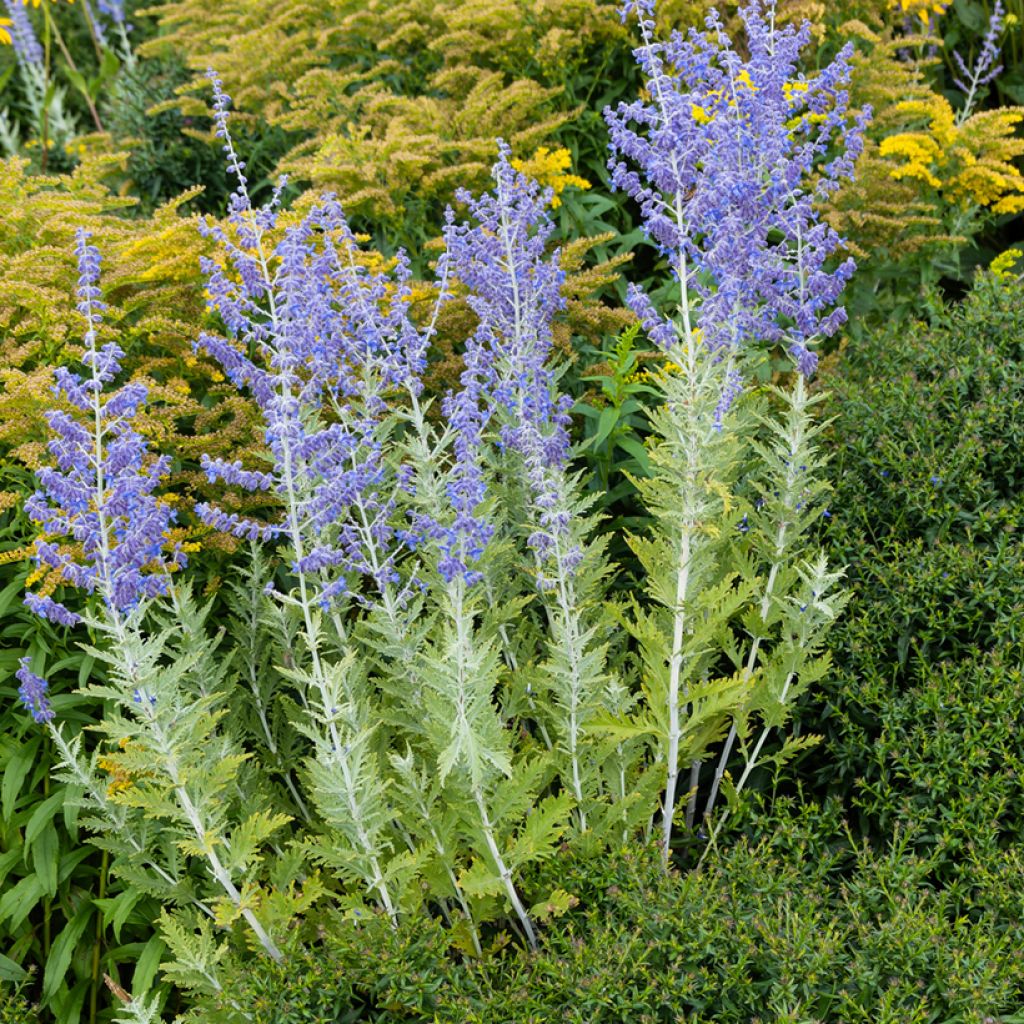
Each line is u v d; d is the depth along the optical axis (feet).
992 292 16.22
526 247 13.39
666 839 11.37
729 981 9.64
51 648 13.17
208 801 10.48
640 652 12.82
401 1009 10.04
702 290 12.42
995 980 9.57
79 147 25.32
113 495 9.66
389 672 11.49
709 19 12.32
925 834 11.69
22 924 12.51
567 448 12.85
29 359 14.98
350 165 18.43
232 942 11.32
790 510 12.23
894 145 19.33
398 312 11.82
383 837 11.38
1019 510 13.37
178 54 28.40
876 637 12.87
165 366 14.96
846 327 18.61
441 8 22.33
